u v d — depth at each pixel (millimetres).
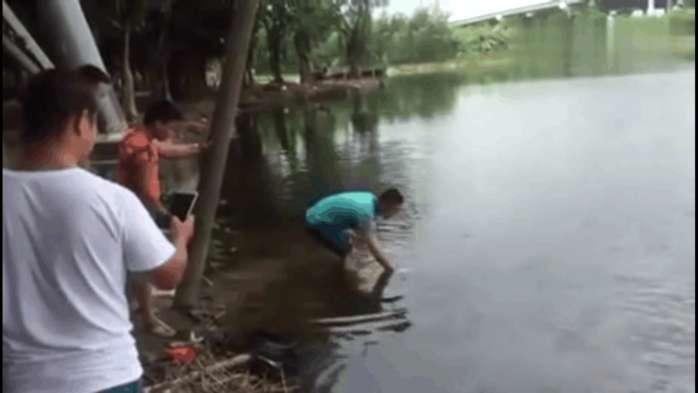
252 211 11766
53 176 2703
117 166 6926
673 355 6391
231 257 9109
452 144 18719
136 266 2791
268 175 15289
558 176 14047
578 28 63812
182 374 5805
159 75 31031
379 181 14195
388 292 7953
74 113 2717
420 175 14664
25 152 2727
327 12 43375
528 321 7176
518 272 8547
